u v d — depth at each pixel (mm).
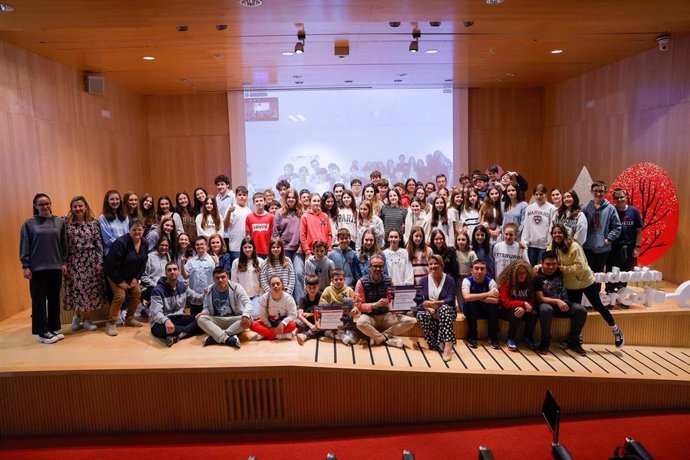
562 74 8688
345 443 3963
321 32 5801
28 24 4883
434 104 10086
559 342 5129
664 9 4879
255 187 10109
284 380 4180
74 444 4023
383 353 4594
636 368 4602
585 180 7160
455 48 6711
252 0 4363
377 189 6895
